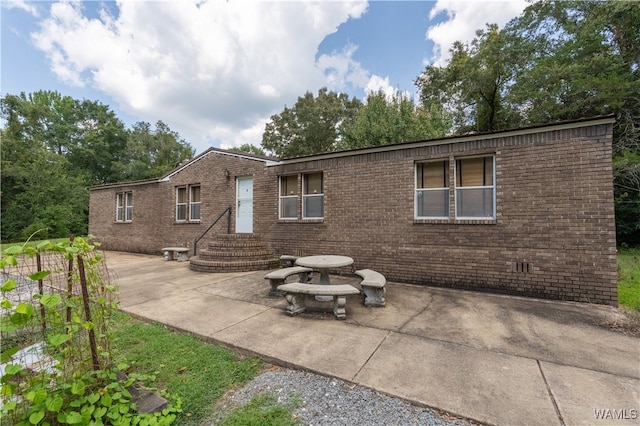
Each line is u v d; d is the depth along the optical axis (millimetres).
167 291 5703
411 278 6492
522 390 2398
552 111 12953
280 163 8758
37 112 23781
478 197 6004
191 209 11305
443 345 3271
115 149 30547
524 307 4680
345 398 2359
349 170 7430
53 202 21531
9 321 1754
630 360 2908
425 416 2131
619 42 12523
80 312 2189
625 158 10234
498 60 15266
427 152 6438
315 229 7953
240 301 5039
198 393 2443
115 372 2449
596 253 4867
